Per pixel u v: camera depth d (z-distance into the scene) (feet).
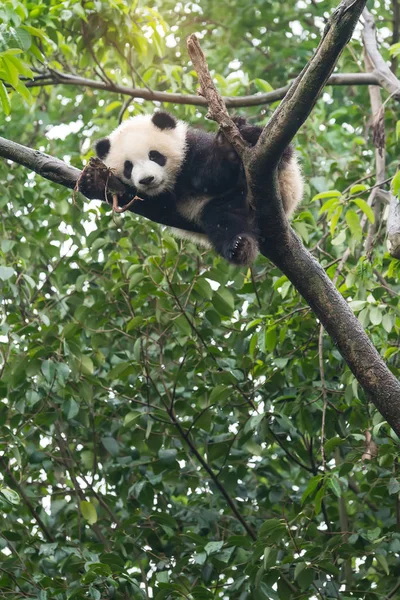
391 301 34.30
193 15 56.08
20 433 37.63
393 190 29.81
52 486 40.47
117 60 42.88
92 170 29.63
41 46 41.63
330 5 46.37
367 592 32.91
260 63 55.42
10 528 36.50
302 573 31.12
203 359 36.06
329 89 55.06
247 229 30.25
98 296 38.58
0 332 35.24
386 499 37.14
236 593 34.45
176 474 36.58
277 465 41.50
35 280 42.37
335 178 42.70
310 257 27.37
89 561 31.73
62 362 35.32
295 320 35.73
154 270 35.96
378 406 26.32
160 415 35.17
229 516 38.09
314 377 36.45
